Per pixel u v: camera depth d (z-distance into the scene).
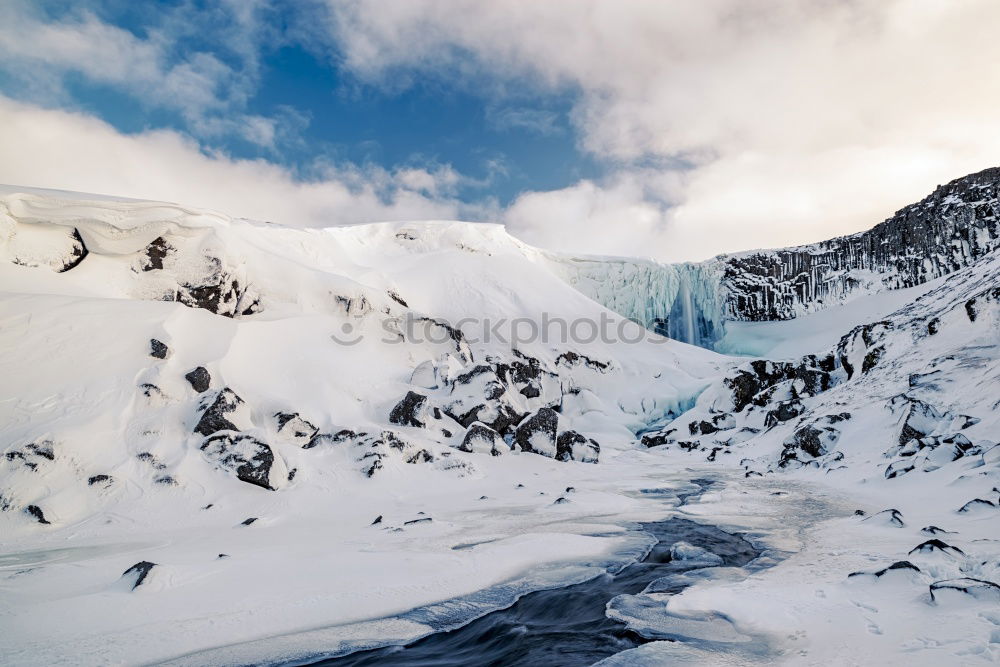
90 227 33.53
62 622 8.27
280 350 31.50
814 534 13.27
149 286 33.81
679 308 97.44
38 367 21.38
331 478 22.53
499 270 84.31
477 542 13.79
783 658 6.20
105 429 20.08
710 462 34.97
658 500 20.56
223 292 35.94
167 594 9.48
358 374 33.09
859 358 41.03
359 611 8.93
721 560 11.55
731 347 92.56
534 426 32.69
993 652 5.35
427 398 31.33
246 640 7.80
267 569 11.01
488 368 35.28
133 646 7.52
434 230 94.62
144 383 22.58
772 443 34.81
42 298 25.03
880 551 10.72
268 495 20.11
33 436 18.12
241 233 47.78
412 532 15.10
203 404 22.52
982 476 15.25
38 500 16.72
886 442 24.70
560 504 19.08
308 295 42.00
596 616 8.34
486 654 7.16
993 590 6.57
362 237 90.75
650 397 58.12
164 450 20.52
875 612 7.02
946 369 26.67
